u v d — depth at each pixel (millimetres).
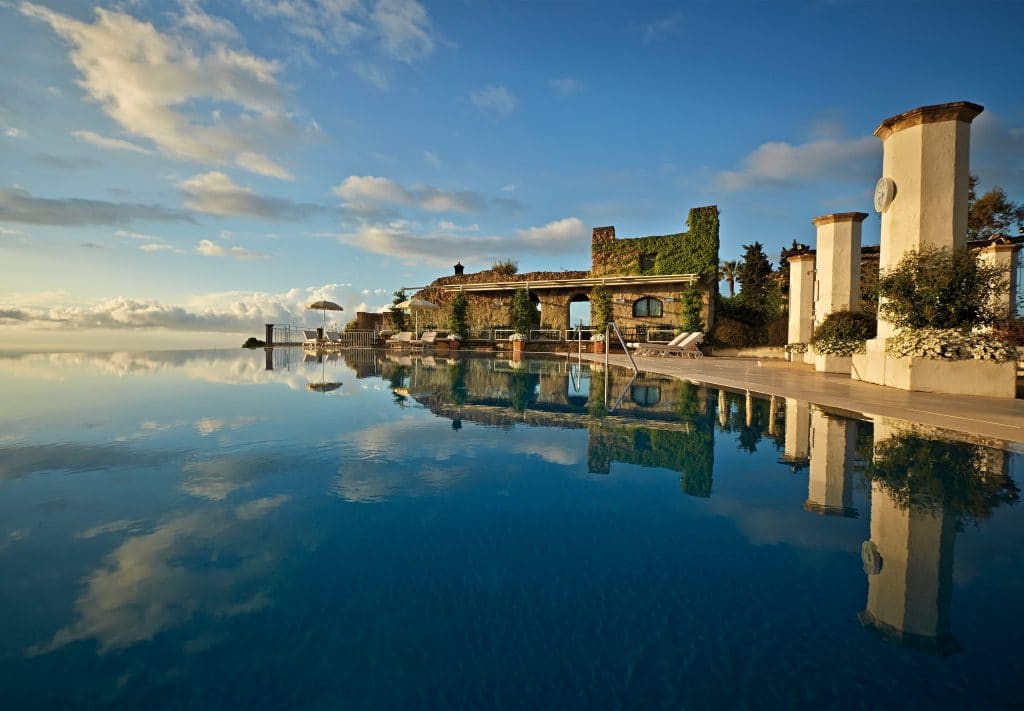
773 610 1354
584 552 1715
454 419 4320
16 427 3691
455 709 948
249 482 2449
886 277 7312
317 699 981
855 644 1193
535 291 22109
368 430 3787
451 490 2367
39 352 13648
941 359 6266
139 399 5164
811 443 3498
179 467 2688
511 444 3377
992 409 4883
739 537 1854
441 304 23719
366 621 1272
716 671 1093
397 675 1063
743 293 23312
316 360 12844
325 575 1515
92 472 2570
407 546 1736
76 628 1204
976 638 1213
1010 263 11414
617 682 1054
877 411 4797
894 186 7500
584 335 20469
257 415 4375
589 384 7617
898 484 2514
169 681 1021
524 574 1546
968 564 1638
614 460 2973
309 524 1924
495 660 1122
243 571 1533
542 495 2311
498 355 17422
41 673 1034
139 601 1336
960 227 7086
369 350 19953
